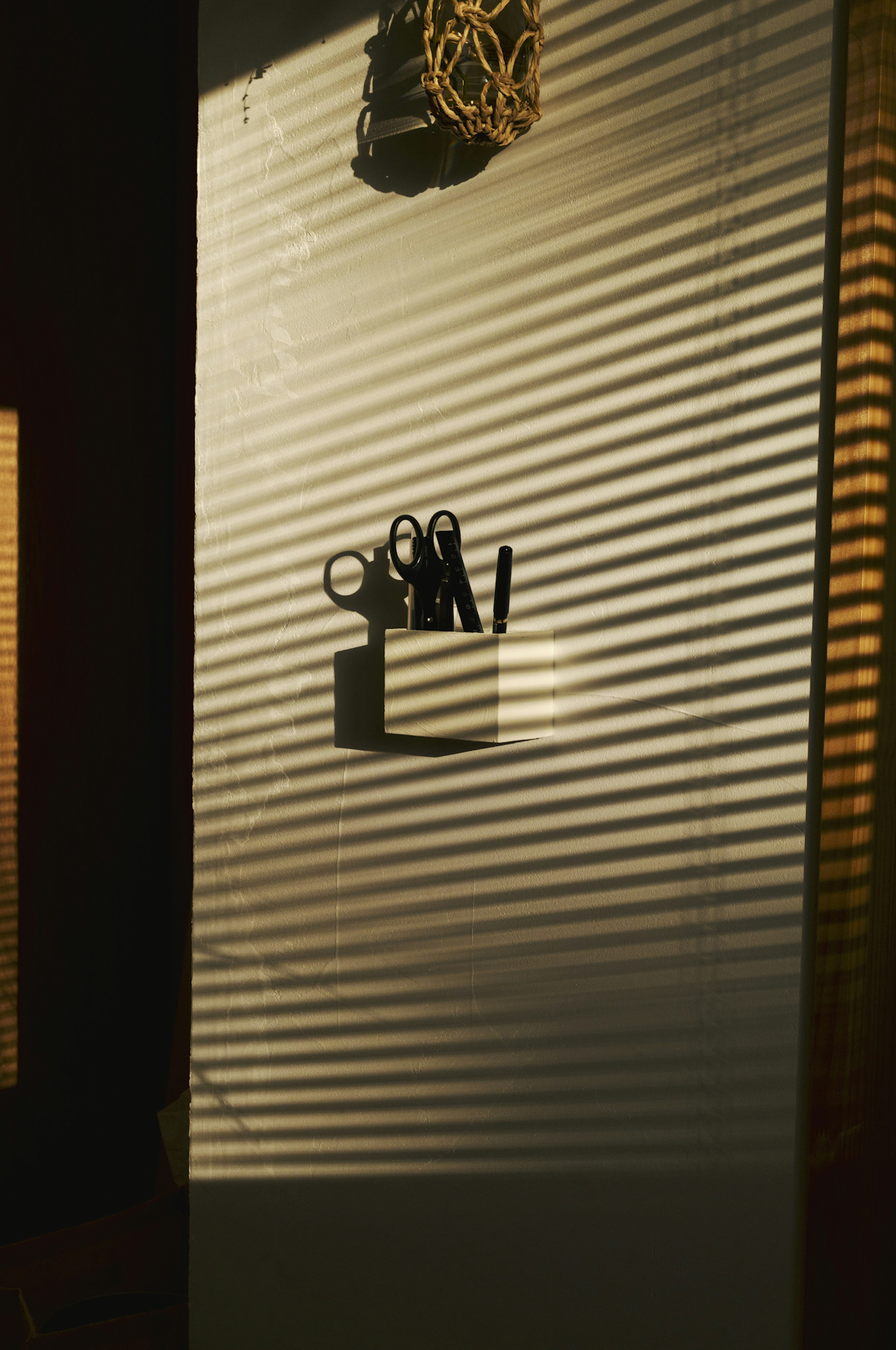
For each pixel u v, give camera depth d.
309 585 1.52
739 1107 1.17
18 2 2.32
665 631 1.21
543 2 1.27
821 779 1.12
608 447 1.25
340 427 1.48
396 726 1.31
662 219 1.20
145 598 2.65
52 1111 2.51
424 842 1.42
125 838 2.63
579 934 1.29
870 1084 1.19
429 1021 1.42
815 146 1.09
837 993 1.11
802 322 1.11
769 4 1.12
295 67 1.49
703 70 1.16
